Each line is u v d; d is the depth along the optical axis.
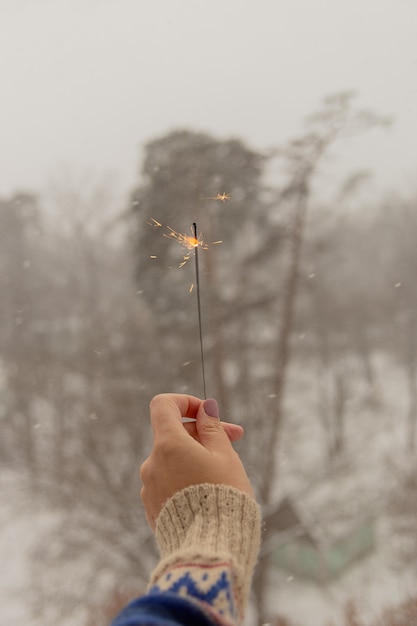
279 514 4.87
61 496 5.54
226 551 0.58
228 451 0.75
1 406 6.38
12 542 5.41
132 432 5.77
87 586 4.93
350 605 4.03
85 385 6.33
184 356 5.22
